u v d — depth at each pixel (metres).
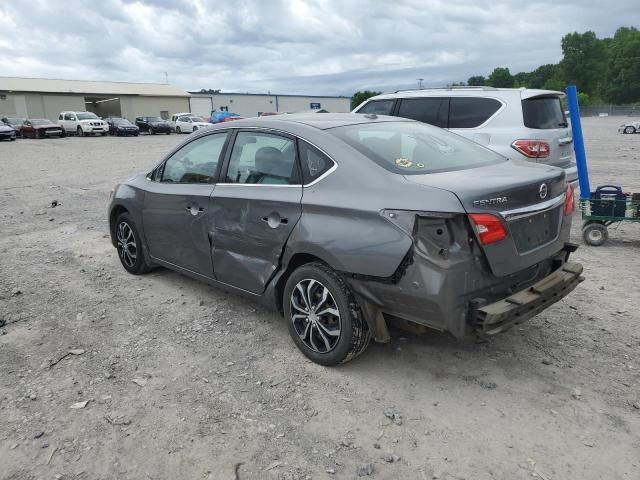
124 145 28.34
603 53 112.00
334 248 3.28
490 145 7.16
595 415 3.02
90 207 9.62
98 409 3.18
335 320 3.48
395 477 2.60
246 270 4.00
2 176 14.54
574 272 3.54
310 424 3.01
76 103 53.62
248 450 2.80
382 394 3.28
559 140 7.18
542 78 131.50
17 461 2.74
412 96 8.19
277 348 3.90
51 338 4.12
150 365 3.69
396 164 3.39
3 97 49.41
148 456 2.77
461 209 2.87
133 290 5.13
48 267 5.93
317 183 3.52
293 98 79.94
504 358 3.68
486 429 2.93
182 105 61.09
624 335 3.97
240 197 3.95
